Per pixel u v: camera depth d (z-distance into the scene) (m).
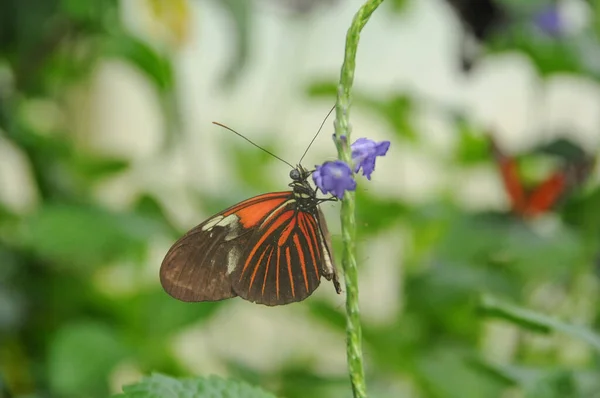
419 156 1.35
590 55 0.94
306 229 0.65
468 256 0.94
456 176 1.21
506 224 0.96
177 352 1.03
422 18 1.46
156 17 1.02
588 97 1.43
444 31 1.47
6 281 0.91
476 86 1.54
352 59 0.63
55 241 0.85
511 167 0.98
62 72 0.98
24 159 1.00
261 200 0.65
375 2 0.63
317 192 0.65
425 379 0.93
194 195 1.06
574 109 1.43
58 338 0.85
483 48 1.08
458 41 1.20
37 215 0.87
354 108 1.21
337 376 0.96
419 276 1.00
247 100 1.43
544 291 1.09
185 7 1.02
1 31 0.84
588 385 0.73
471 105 1.54
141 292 0.94
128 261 0.97
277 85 1.39
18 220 0.95
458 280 0.97
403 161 1.35
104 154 1.16
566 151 0.98
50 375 0.85
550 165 1.18
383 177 1.42
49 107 1.11
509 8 1.00
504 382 0.76
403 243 1.16
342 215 0.63
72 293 0.93
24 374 0.92
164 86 0.94
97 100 1.15
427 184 1.41
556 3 1.00
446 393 0.91
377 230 1.13
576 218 0.96
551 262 0.91
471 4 1.05
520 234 0.94
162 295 0.92
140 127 1.23
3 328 0.89
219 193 1.04
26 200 1.22
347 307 0.63
